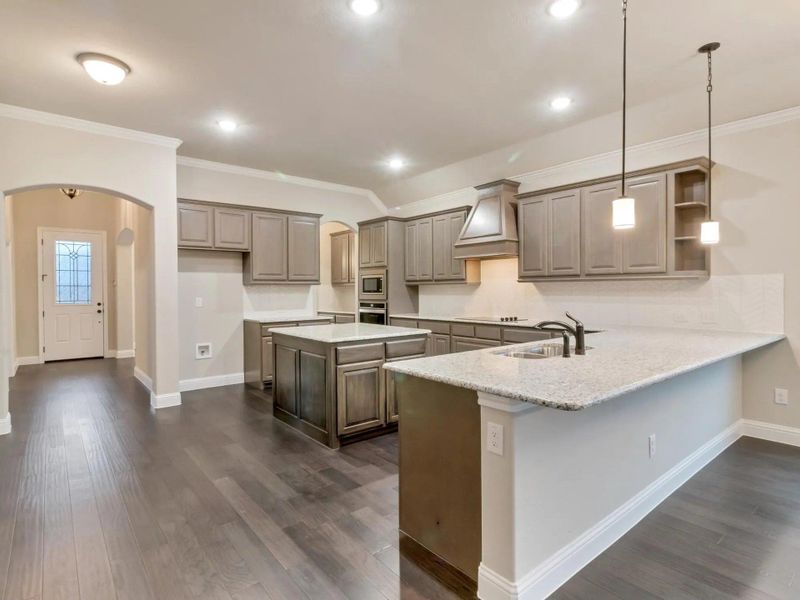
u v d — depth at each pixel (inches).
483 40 107.3
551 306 199.0
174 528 90.5
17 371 257.6
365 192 277.4
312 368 145.0
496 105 146.3
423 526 84.0
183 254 210.7
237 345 227.8
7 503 100.6
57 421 162.1
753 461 126.1
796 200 133.9
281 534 88.5
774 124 137.6
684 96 138.3
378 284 260.4
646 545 85.8
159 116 154.7
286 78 127.2
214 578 74.9
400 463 89.0
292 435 148.3
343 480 113.6
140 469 119.8
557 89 134.3
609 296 178.2
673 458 109.6
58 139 154.0
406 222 256.7
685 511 98.8
